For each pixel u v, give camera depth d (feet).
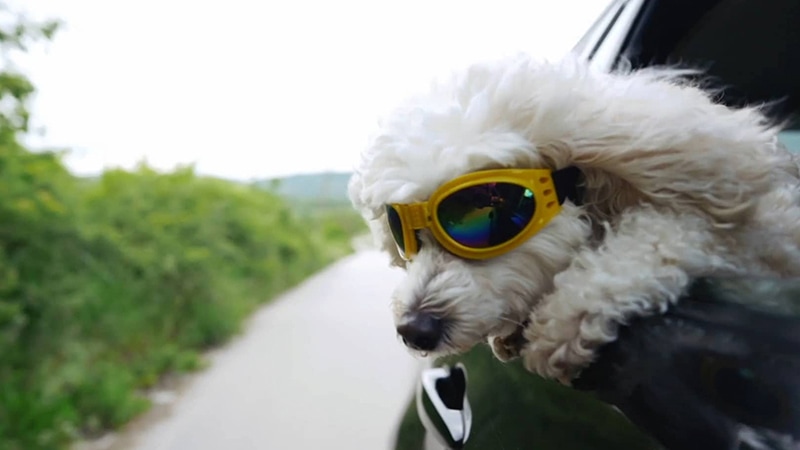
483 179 4.04
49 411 13.98
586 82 4.34
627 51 6.54
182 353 20.98
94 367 17.22
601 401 3.36
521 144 4.07
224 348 22.88
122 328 19.08
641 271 3.47
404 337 4.23
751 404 2.56
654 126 3.95
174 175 32.45
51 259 16.70
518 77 4.33
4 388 14.07
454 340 4.09
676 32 6.63
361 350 21.01
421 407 6.76
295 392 17.24
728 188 3.85
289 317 27.68
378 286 35.37
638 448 3.03
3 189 15.70
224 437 14.47
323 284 37.76
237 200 38.22
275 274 35.60
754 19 6.56
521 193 4.03
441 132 4.29
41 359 15.53
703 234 3.71
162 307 22.58
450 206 4.11
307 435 14.38
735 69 6.99
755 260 3.84
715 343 2.84
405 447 7.21
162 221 25.66
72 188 19.67
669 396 2.91
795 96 7.01
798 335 2.56
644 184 4.00
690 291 3.34
